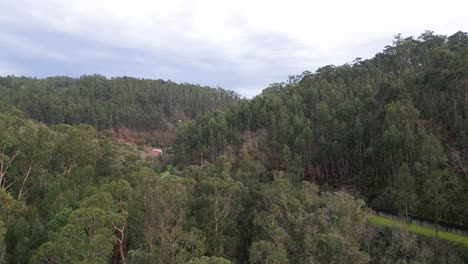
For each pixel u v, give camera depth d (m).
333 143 75.88
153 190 34.78
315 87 98.31
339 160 78.25
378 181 69.00
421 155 59.59
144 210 36.66
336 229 36.75
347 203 40.19
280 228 36.91
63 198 41.84
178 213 37.34
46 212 44.50
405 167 55.84
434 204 52.81
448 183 55.53
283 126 82.94
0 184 45.44
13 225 38.47
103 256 27.05
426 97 71.00
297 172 73.31
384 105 76.00
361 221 38.94
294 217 40.59
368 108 77.44
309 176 78.94
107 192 35.19
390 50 116.00
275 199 43.91
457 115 66.06
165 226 34.84
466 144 60.62
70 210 37.28
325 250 35.22
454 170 57.50
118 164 59.91
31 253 35.81
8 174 48.44
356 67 113.69
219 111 106.94
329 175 79.62
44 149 51.53
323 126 81.94
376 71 104.88
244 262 43.81
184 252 32.66
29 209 42.53
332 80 107.75
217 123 91.81
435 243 48.97
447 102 68.12
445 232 52.09
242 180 51.88
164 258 32.12
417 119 64.81
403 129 63.25
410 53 106.50
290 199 42.75
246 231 46.78
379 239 49.50
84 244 26.56
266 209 45.44
